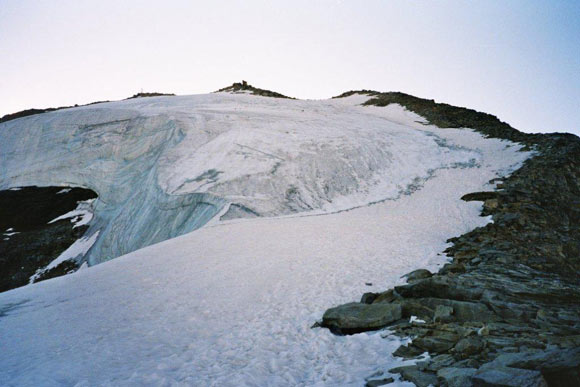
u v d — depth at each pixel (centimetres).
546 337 750
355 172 3909
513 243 1972
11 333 1177
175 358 937
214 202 3206
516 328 828
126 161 4925
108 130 5422
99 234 4131
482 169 3766
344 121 5425
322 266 1652
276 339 1020
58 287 1670
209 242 2195
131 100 7088
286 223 2647
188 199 3403
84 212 4750
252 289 1435
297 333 1049
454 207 2911
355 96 7719
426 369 708
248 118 5153
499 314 926
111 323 1195
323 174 3797
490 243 1912
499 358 638
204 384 796
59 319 1266
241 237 2275
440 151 4372
